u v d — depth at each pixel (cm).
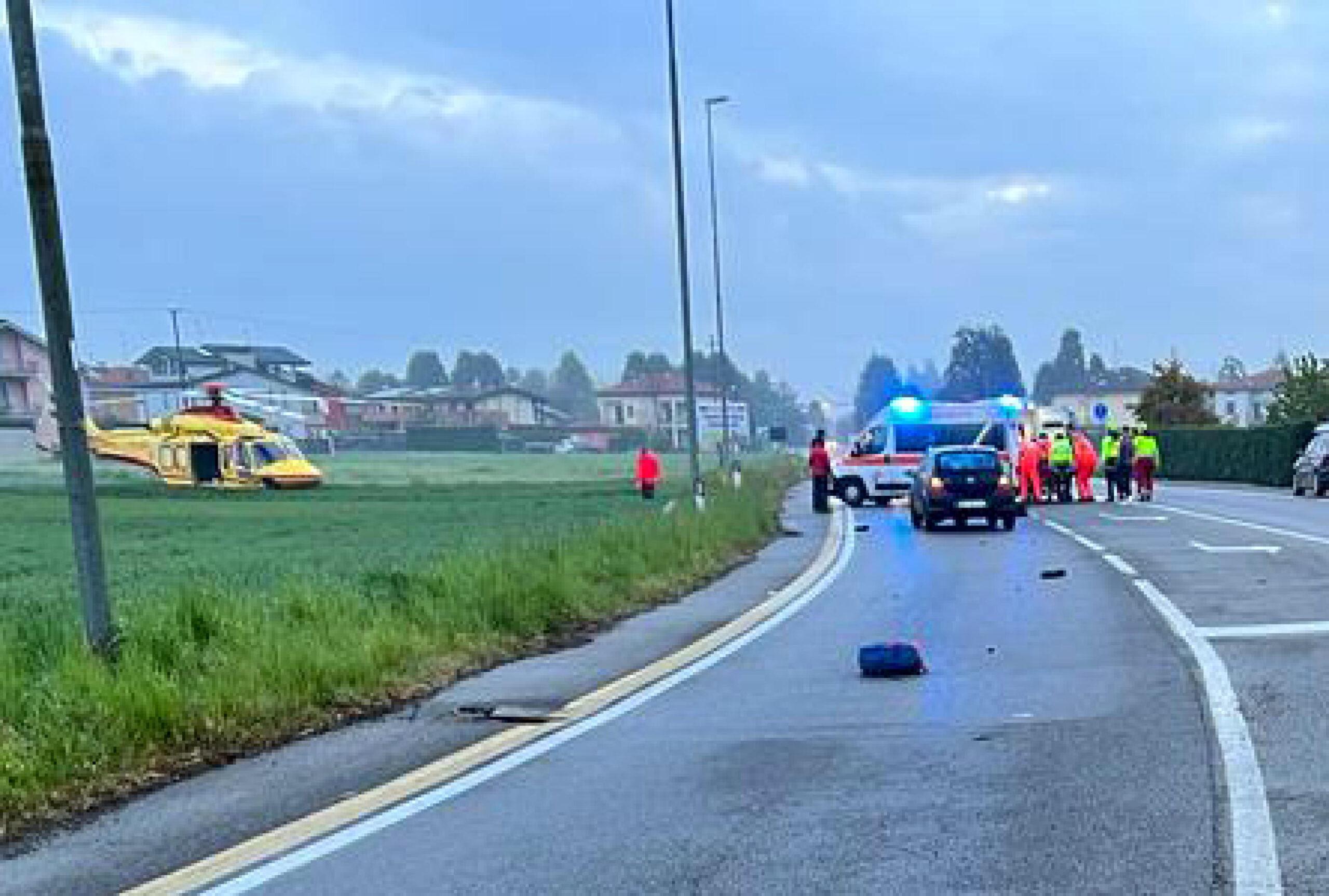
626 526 2120
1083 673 1064
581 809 717
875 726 897
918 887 568
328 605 1256
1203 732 827
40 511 4884
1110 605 1512
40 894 601
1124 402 16450
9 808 736
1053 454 4044
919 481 3092
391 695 1074
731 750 847
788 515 3850
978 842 626
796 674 1139
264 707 953
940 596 1692
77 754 801
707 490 3859
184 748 877
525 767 825
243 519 4234
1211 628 1275
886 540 2775
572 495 5272
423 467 9075
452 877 609
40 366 9806
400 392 19000
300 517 4334
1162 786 707
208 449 6344
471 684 1141
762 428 18650
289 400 10438
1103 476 5391
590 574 1700
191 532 3662
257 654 1027
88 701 861
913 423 4209
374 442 13150
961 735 855
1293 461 5025
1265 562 1902
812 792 732
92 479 1002
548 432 14538
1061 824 649
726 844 643
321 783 801
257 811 738
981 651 1213
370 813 728
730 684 1104
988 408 4159
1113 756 778
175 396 11981
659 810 709
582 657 1285
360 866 630
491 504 4766
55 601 1675
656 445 15062
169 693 898
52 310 981
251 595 1277
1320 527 2567
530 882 596
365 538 3225
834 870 596
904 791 724
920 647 1256
